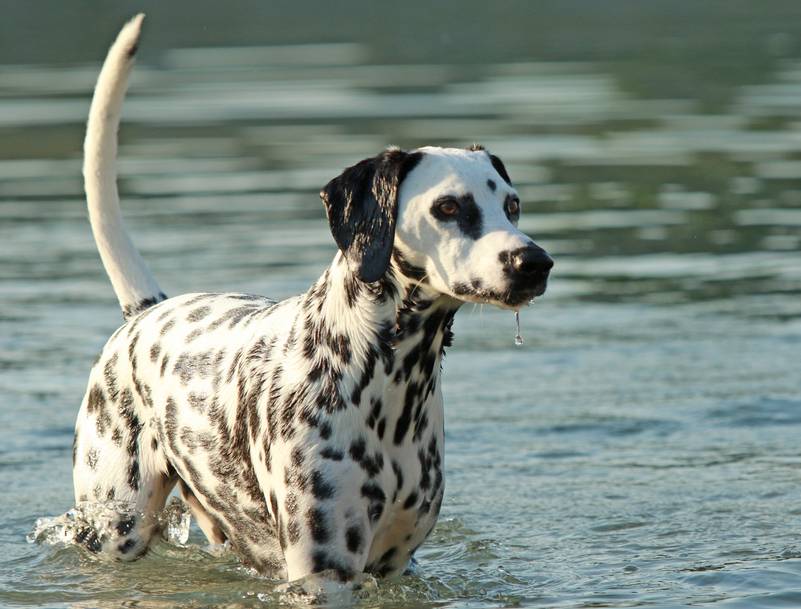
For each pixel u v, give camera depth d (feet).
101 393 30.55
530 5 167.73
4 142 87.97
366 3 170.81
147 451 29.89
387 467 26.30
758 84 104.27
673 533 33.35
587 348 49.34
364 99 100.83
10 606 29.09
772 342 49.39
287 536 26.32
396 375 26.03
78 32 141.79
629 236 64.34
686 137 85.87
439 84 107.76
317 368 26.35
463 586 29.84
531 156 81.25
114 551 30.48
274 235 64.03
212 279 55.67
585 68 115.44
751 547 32.22
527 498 36.04
